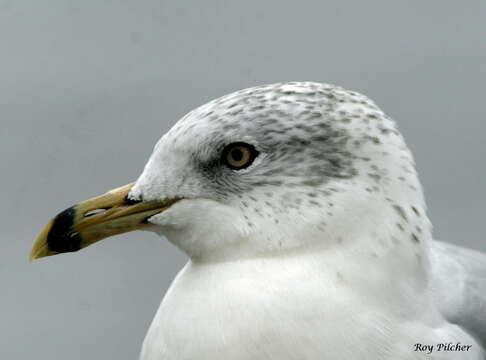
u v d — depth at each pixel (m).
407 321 2.26
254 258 2.26
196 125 2.27
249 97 2.27
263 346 2.25
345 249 2.26
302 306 2.25
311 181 2.26
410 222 2.26
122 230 2.28
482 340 2.28
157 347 2.27
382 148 2.26
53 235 2.28
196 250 2.27
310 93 2.26
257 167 2.26
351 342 2.25
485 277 2.31
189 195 2.27
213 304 2.26
